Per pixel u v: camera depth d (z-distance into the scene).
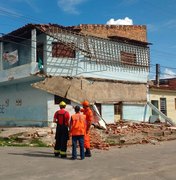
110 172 9.52
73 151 12.12
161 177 8.98
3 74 26.58
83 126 12.23
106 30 28.27
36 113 25.59
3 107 29.30
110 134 20.38
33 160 11.72
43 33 25.06
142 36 30.94
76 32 25.95
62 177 8.85
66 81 25.16
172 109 33.78
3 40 26.94
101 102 26.80
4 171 9.65
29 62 26.44
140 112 29.66
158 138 21.42
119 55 28.56
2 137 18.88
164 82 45.19
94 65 26.84
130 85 29.08
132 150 15.44
